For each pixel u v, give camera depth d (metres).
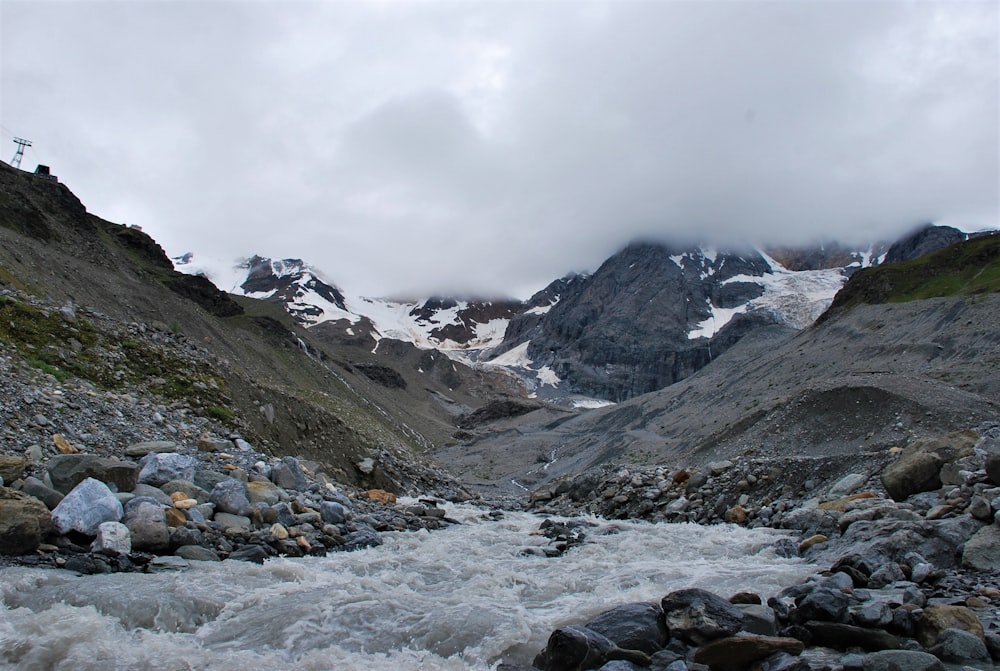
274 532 17.92
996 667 9.28
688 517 30.95
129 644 10.20
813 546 19.22
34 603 11.12
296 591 13.65
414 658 10.52
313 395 75.06
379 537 20.72
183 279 134.88
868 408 40.12
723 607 11.12
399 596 13.77
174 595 12.16
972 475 18.55
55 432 19.00
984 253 110.44
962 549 14.56
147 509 15.45
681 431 84.75
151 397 27.72
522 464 117.62
